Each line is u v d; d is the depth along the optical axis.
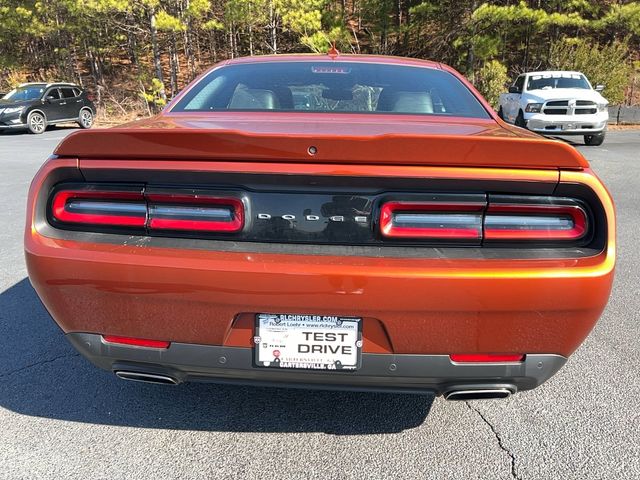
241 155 1.85
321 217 1.87
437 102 2.74
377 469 2.14
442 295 1.79
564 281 1.79
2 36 28.06
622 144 15.02
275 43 23.80
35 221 1.98
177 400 2.63
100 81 30.30
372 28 26.48
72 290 1.93
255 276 1.80
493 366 1.90
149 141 1.87
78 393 2.68
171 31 23.61
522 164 1.82
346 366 1.89
